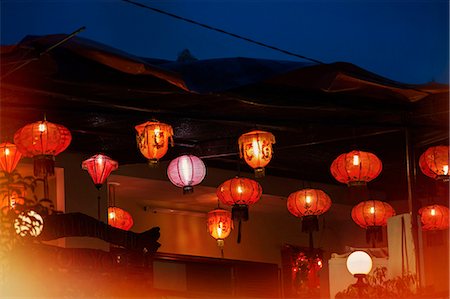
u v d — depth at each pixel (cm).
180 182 1164
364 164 1173
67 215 930
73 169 1188
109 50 885
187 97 1025
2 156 1034
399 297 1007
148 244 966
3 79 909
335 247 1644
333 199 1523
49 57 890
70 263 873
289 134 1183
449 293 1009
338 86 1020
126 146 1195
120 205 1380
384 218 1276
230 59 979
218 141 1195
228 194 1201
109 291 908
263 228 1582
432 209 1306
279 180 1461
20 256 833
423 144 1217
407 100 1078
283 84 1005
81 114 1048
